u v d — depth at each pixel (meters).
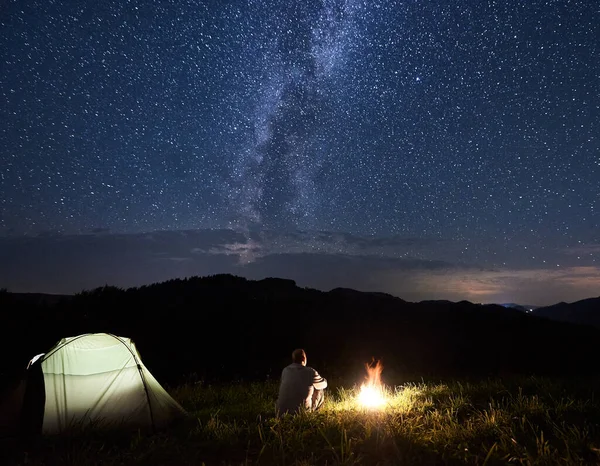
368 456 4.45
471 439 4.82
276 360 17.30
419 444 4.66
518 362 19.70
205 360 16.02
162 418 6.74
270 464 4.48
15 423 5.98
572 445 4.26
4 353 12.09
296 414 6.38
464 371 17.48
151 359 15.29
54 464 4.80
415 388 9.62
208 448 5.20
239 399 9.59
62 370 6.40
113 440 5.85
